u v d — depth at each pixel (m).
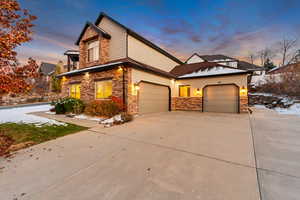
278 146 3.70
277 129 5.51
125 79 8.71
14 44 3.97
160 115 9.67
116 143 4.02
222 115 9.62
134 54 10.98
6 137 4.46
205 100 12.29
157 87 11.52
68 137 4.60
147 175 2.39
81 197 1.86
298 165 2.69
